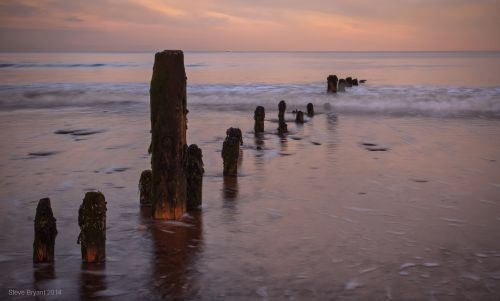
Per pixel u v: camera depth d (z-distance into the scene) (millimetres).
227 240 8734
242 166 14641
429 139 19500
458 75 63812
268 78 58125
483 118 25672
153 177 9680
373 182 12844
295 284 7078
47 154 16391
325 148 17578
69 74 63938
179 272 7477
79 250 8344
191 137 19859
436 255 8086
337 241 8703
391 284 7062
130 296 6773
